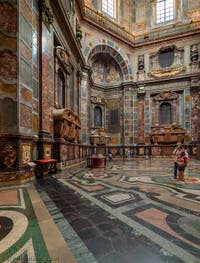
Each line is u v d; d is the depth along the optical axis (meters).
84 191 4.52
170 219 2.80
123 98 21.34
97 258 1.83
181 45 19.97
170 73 20.06
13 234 2.31
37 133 6.64
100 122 21.97
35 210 3.16
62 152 8.47
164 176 6.92
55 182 5.61
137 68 21.64
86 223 2.64
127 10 22.11
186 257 1.85
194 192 4.46
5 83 5.02
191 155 18.56
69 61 11.88
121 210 3.18
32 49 6.20
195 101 18.91
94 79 21.61
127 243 2.11
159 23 21.30
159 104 20.67
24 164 5.27
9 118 5.02
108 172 8.02
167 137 19.62
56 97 9.59
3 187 4.71
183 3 20.20
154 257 1.85
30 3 6.07
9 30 5.17
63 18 9.44
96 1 18.86
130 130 20.78
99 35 18.83
